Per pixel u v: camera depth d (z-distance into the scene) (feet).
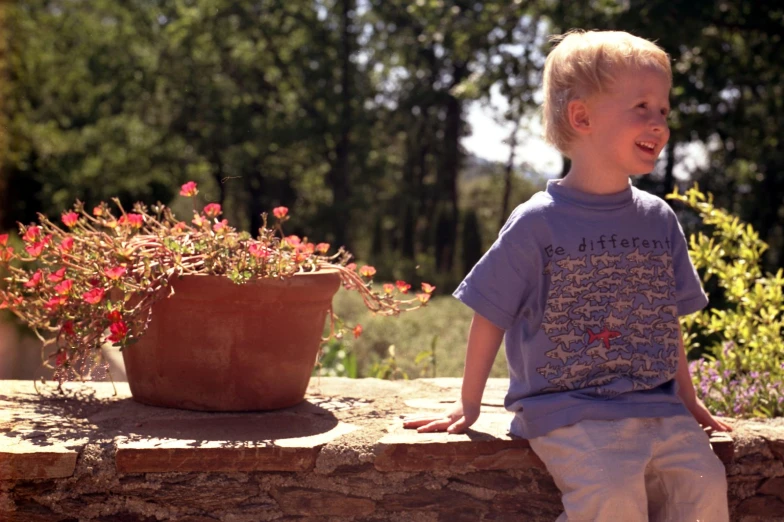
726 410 8.17
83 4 88.79
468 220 100.78
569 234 6.00
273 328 6.68
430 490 5.95
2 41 68.08
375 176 99.50
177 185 84.17
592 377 5.83
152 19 91.04
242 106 89.04
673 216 6.53
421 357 12.24
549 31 40.50
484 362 6.15
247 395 6.74
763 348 9.29
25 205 71.41
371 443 5.89
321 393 7.79
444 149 105.91
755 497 6.47
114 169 77.41
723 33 39.47
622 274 6.00
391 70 97.86
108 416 6.48
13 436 5.79
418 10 47.32
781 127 40.45
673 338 6.11
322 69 90.27
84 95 86.33
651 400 5.79
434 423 6.20
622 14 36.06
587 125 6.16
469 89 45.39
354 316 20.79
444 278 84.33
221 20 88.17
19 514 5.51
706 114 39.50
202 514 5.72
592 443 5.50
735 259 10.31
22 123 69.41
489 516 6.01
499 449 5.97
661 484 5.77
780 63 38.17
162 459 5.60
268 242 6.98
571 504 5.48
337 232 94.38
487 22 43.32
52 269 7.41
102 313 6.16
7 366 13.12
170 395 6.75
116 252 6.57
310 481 5.83
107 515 5.62
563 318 5.92
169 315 6.55
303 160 95.71
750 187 60.80
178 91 89.61
